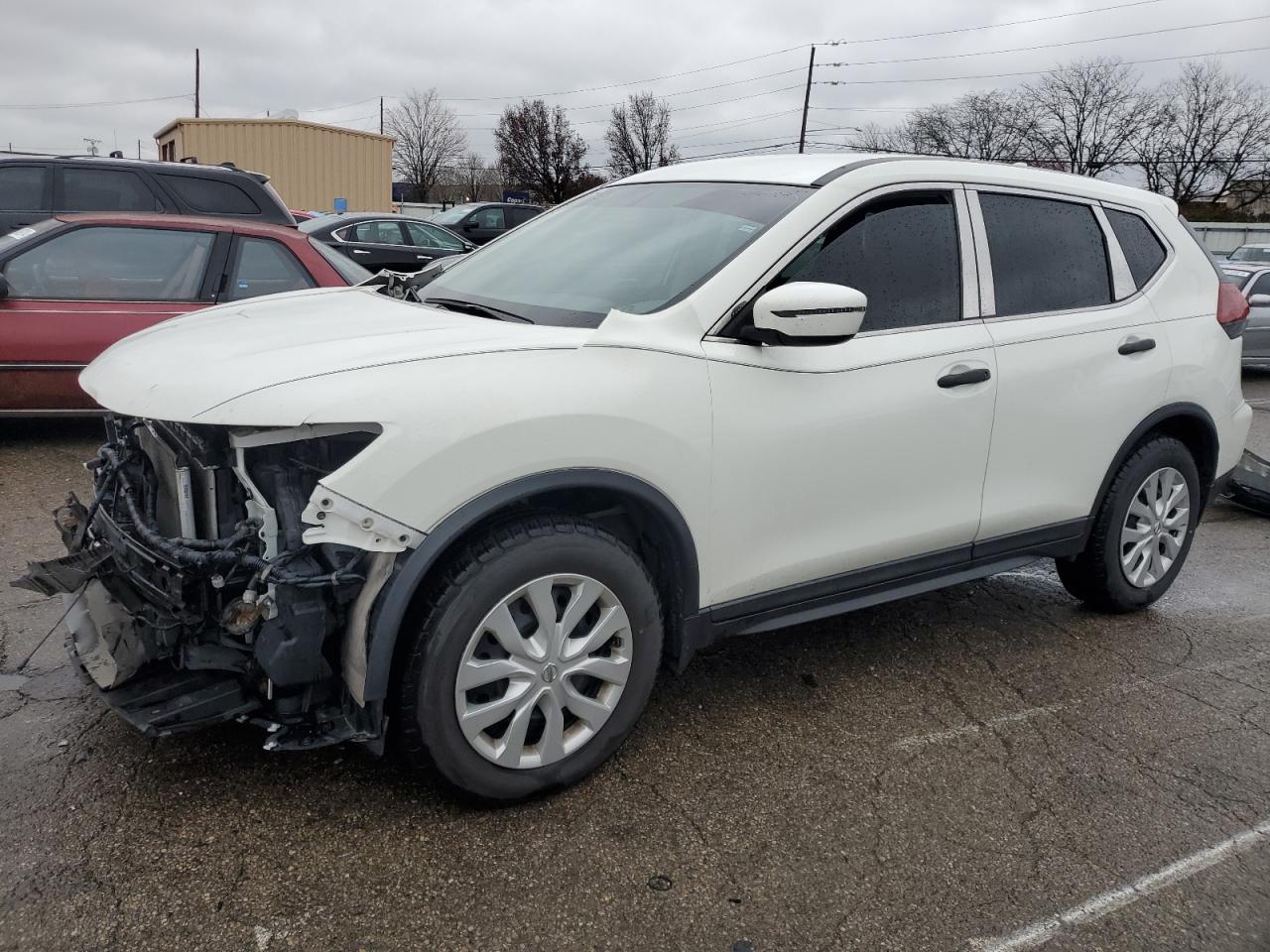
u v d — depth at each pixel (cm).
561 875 249
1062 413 375
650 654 287
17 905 227
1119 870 266
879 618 432
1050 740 332
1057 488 385
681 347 284
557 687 269
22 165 776
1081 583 434
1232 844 280
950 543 358
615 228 353
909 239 341
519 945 225
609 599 274
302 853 251
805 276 311
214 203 817
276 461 245
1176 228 439
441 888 242
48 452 630
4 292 594
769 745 318
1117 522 414
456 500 243
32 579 245
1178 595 482
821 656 388
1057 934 241
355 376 240
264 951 218
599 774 295
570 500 285
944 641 411
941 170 355
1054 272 384
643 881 249
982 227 362
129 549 250
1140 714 354
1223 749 332
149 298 637
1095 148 6088
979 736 332
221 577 237
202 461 243
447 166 6738
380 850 254
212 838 254
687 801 284
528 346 264
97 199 788
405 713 250
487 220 2034
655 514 279
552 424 254
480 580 249
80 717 309
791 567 316
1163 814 293
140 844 250
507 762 265
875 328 328
